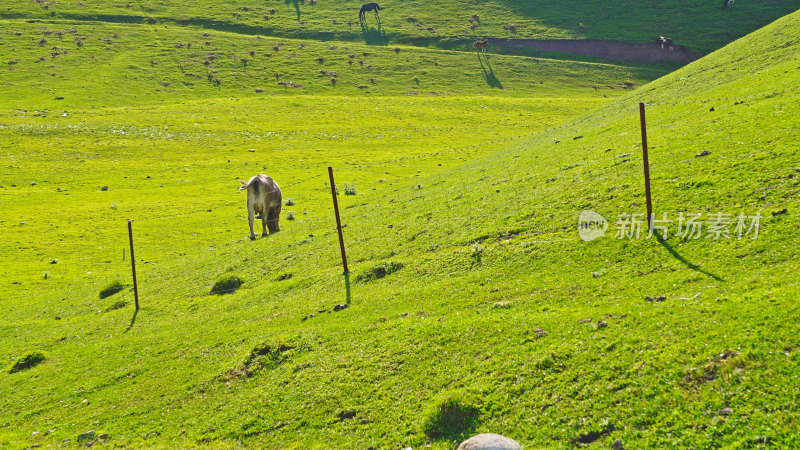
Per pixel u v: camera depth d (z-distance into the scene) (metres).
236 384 21.41
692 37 181.75
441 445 14.56
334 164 88.94
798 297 14.75
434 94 151.50
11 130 102.31
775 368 12.85
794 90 35.59
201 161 93.38
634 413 13.41
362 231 38.28
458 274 25.69
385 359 19.58
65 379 26.03
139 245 58.22
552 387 15.37
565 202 29.98
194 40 179.12
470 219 32.91
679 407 12.98
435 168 79.00
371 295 26.34
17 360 29.11
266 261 38.50
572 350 16.42
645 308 17.47
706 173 26.38
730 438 11.70
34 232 63.34
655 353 14.94
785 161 24.02
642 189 27.48
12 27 175.12
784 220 19.86
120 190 79.81
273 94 147.88
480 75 166.25
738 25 183.38
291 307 28.02
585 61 178.62
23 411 23.59
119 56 162.75
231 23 196.75
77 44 167.50
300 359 21.66
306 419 17.80
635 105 59.09
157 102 136.38
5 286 48.47
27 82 141.00
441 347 19.20
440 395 16.53
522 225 28.84
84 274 50.84
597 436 13.31
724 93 43.75
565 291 20.77
